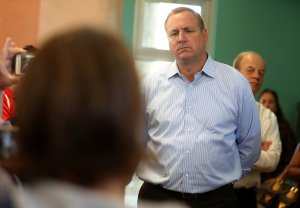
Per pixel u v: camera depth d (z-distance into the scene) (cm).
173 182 239
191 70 248
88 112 67
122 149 70
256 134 253
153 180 242
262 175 439
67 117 67
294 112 649
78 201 67
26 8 311
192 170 238
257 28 643
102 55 70
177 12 253
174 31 249
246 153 255
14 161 71
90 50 70
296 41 652
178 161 238
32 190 69
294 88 653
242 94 248
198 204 238
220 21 637
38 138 69
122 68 70
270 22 645
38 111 68
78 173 69
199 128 241
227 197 240
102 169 70
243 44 640
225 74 252
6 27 311
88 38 71
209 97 246
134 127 70
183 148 238
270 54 646
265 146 306
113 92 69
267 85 648
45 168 69
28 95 69
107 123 68
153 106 249
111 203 67
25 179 70
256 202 304
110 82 69
